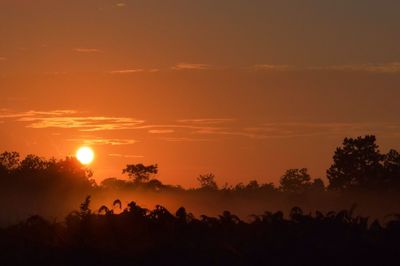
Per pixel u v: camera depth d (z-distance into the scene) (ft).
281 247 82.74
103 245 86.22
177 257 82.02
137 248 84.79
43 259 84.28
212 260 81.20
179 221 91.20
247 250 82.69
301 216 91.76
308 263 80.59
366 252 81.35
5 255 85.40
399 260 80.48
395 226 88.02
